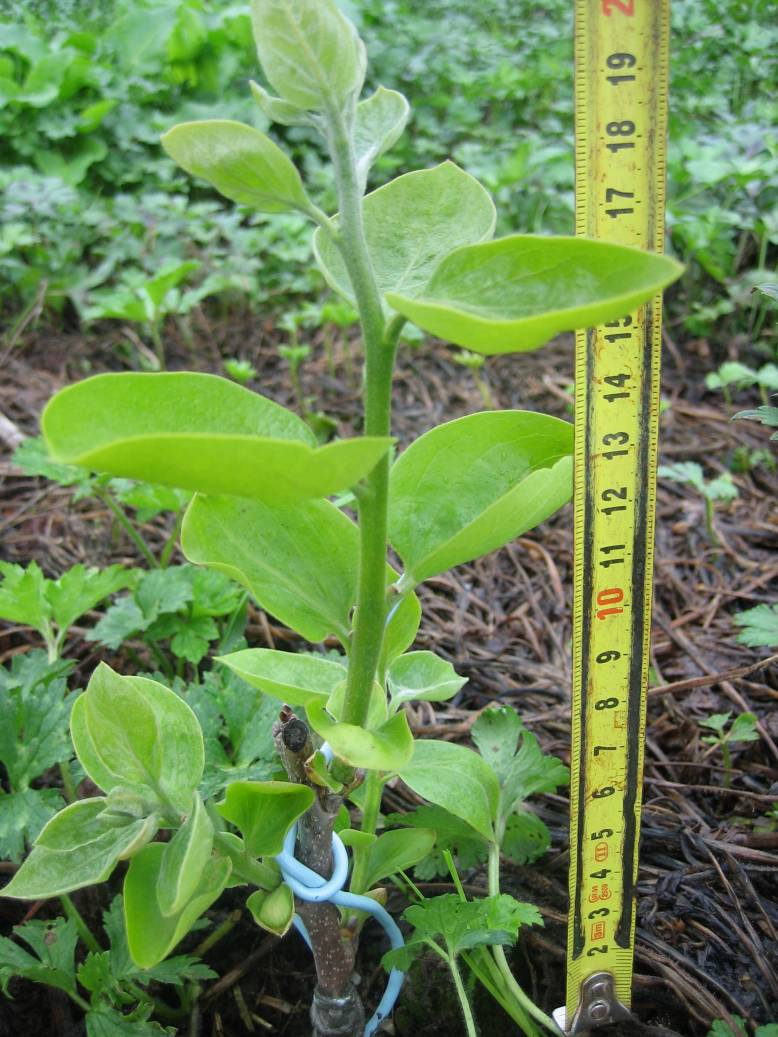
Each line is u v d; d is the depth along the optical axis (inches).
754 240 26.1
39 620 12.8
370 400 6.1
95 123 31.2
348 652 7.0
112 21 40.1
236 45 36.0
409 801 11.6
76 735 7.7
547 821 11.2
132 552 17.0
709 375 20.2
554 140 31.7
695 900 10.2
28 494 18.6
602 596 7.6
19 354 23.9
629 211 6.4
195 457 4.9
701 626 14.9
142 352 24.0
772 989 9.3
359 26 39.3
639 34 6.2
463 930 8.3
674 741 12.5
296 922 8.3
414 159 31.7
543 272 5.5
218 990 9.7
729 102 34.1
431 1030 9.3
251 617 15.0
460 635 14.6
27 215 27.4
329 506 7.2
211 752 10.4
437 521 7.4
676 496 18.1
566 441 7.4
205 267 26.5
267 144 5.8
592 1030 9.0
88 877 6.8
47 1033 9.5
